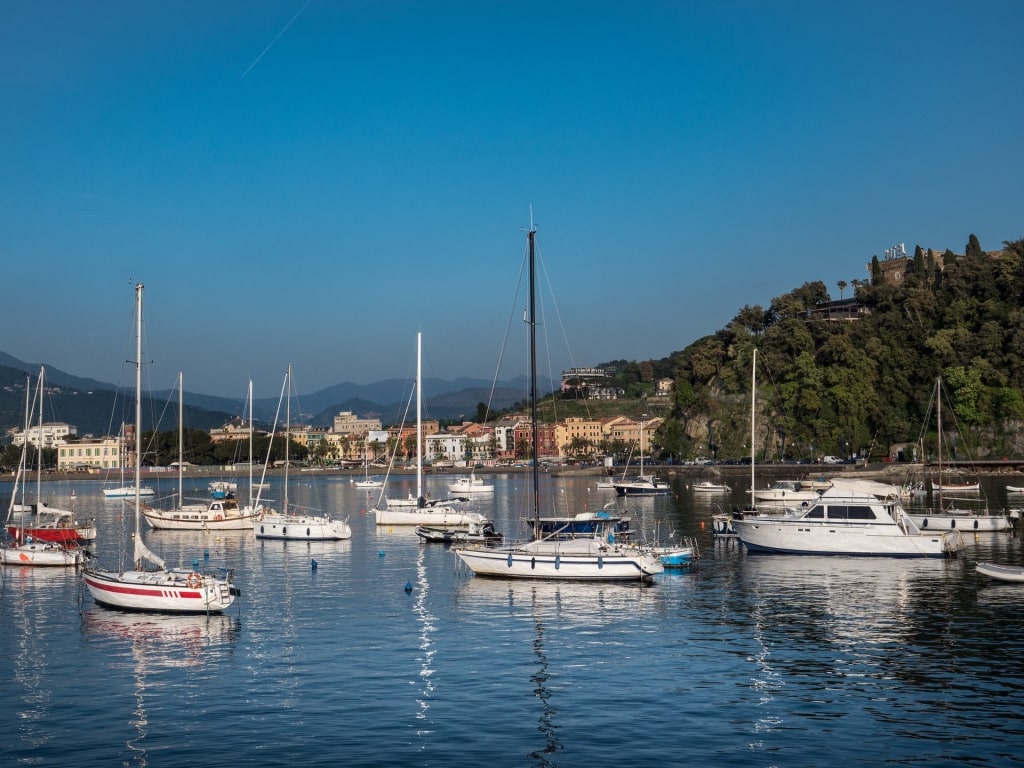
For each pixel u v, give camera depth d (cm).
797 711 3731
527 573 6738
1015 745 3350
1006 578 6438
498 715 3712
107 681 4231
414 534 10650
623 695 3953
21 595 6359
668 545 8900
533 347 7344
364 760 3253
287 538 10025
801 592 6200
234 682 4194
